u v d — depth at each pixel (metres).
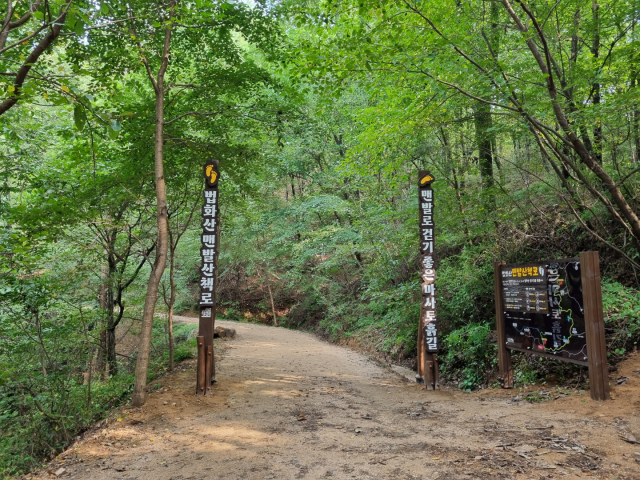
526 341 6.21
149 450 4.28
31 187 8.73
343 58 7.33
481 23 7.62
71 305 8.42
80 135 7.88
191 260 18.67
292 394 6.77
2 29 3.40
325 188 17.78
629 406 4.56
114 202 8.14
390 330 11.68
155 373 8.76
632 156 8.75
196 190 9.25
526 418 4.72
